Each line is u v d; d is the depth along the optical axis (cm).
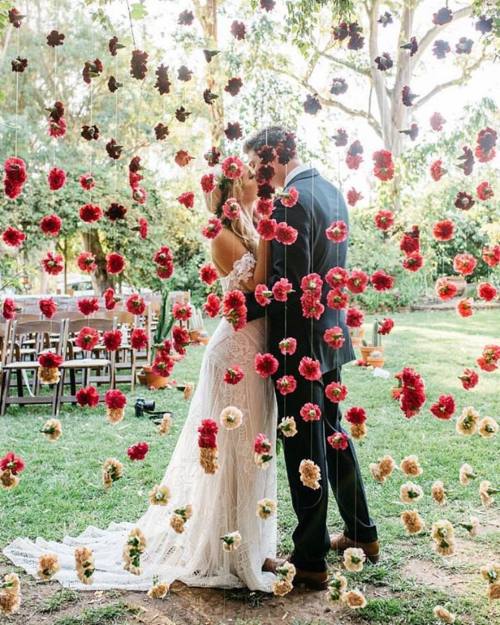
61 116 232
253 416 261
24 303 809
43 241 1164
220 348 265
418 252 222
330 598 216
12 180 218
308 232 245
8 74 1318
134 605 242
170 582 259
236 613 237
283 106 358
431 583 255
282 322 252
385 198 401
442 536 207
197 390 280
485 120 372
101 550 286
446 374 709
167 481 282
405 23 412
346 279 221
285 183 260
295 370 250
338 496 276
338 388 228
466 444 447
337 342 229
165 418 250
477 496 347
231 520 258
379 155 217
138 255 1170
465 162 212
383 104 995
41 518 328
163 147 1176
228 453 259
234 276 257
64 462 429
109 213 233
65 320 636
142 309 232
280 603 244
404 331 1080
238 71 375
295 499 255
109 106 1242
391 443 454
